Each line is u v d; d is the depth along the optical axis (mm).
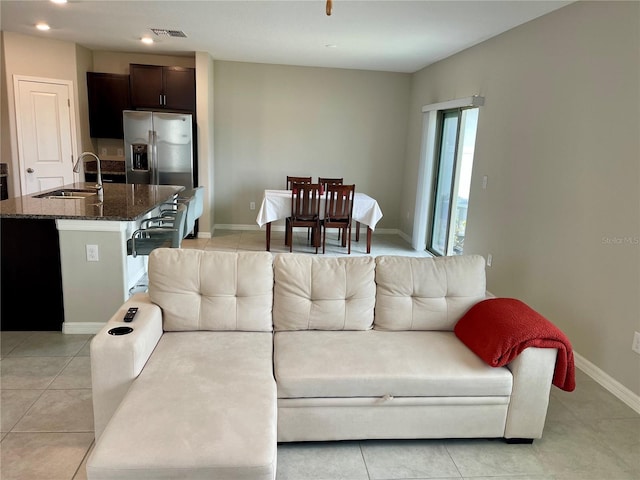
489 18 3670
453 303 2504
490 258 4266
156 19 4336
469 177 5086
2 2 3938
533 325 2129
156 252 2363
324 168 7023
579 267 3033
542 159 3471
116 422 1561
